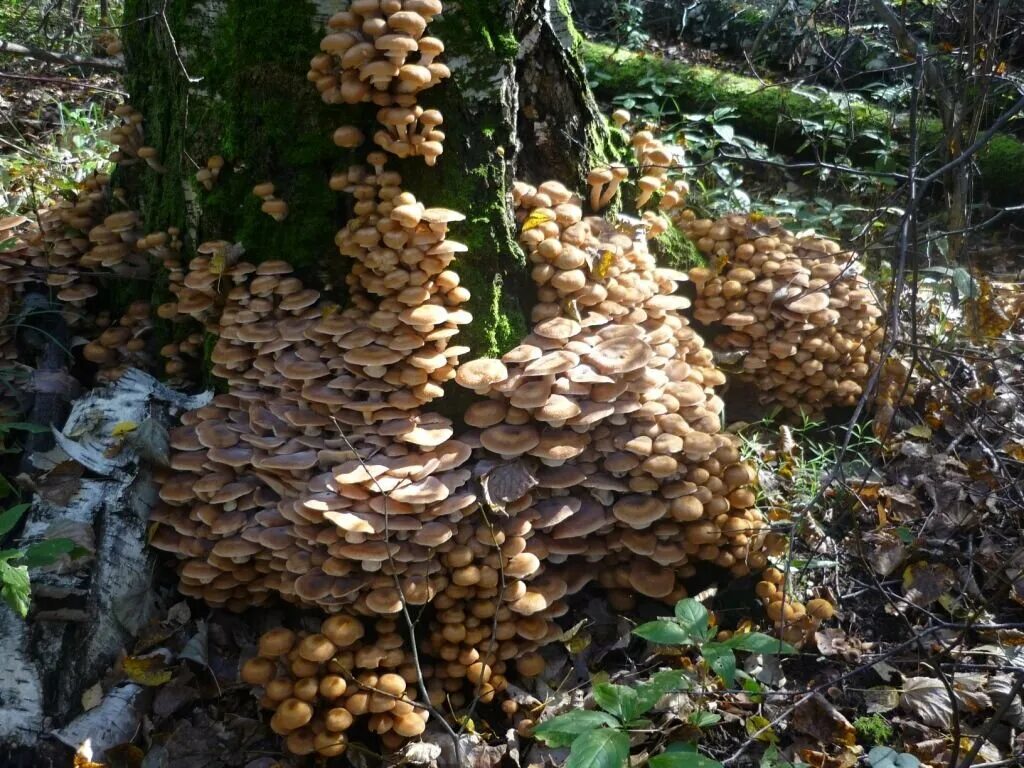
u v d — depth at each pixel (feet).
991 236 6.89
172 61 3.49
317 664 2.90
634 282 3.59
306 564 2.98
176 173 3.56
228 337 3.26
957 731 2.74
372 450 3.10
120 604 3.13
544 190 3.53
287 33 3.23
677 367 3.59
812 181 7.25
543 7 3.61
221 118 3.40
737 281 4.17
